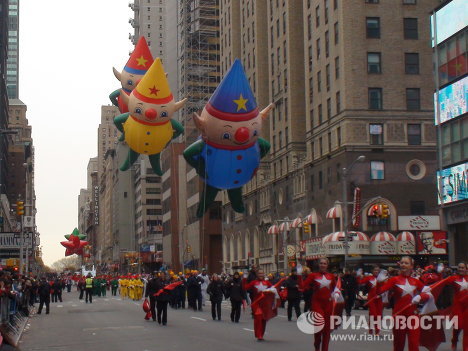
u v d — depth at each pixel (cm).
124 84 2866
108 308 4144
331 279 1452
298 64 7444
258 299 1911
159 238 15438
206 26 13638
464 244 4225
